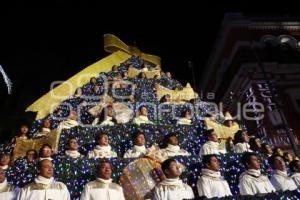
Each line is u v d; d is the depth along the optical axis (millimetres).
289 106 38562
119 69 36531
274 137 35375
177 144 16344
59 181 12766
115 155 16078
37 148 17656
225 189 12703
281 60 42812
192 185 13391
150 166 13562
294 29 47062
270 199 9844
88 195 11766
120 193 12242
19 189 12344
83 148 17078
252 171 13281
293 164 14961
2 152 19094
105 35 42062
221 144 19250
